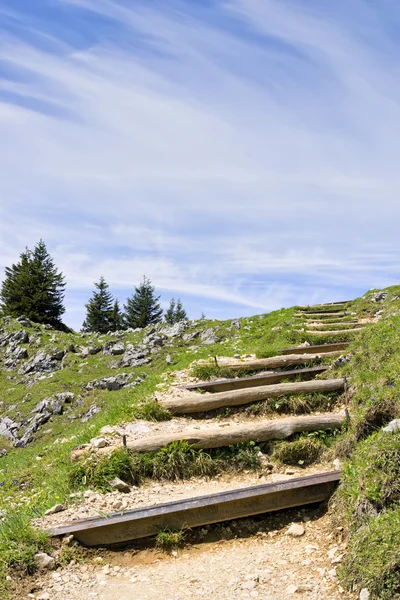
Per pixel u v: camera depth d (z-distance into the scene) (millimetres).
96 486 9703
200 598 6734
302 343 20172
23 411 32500
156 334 39000
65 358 39656
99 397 31703
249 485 9984
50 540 7730
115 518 8148
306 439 10766
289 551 7824
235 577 7223
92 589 7031
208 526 8555
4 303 68750
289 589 6770
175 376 16547
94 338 43656
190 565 7707
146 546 8109
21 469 14273
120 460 10133
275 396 12891
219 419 12758
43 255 69625
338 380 12914
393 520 6688
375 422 9930
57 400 32250
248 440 10938
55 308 68875
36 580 7059
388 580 5953
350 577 6527
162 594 6883
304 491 8844
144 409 12820
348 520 7633
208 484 10141
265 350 18938
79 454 10555
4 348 43625
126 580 7316
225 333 33406
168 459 10414
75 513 8703
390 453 7781
